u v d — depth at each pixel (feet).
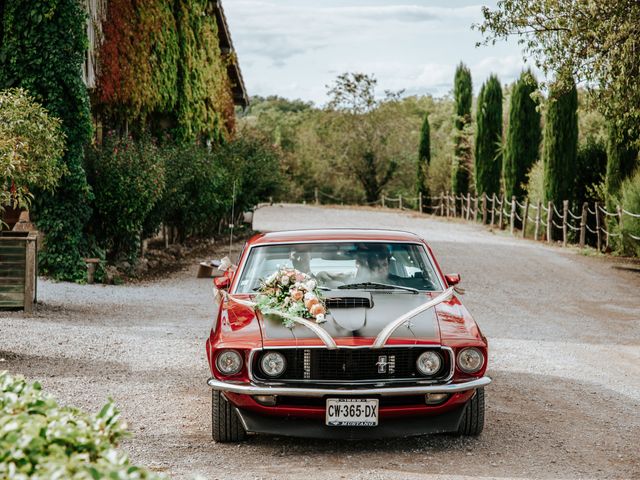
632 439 21.33
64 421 9.83
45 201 49.85
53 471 8.29
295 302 20.76
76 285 48.96
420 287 23.07
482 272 63.21
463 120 143.02
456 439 20.92
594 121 110.11
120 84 65.16
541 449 20.13
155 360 29.99
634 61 52.80
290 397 19.36
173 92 79.82
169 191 59.36
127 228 53.57
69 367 28.30
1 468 8.54
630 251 76.02
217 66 98.78
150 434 20.79
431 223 120.57
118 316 39.75
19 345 31.42
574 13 54.85
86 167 52.29
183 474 17.44
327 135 213.05
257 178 92.94
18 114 32.76
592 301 50.49
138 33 69.26
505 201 106.01
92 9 59.52
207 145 96.94
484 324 41.22
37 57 48.98
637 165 78.13
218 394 19.97
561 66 56.34
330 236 24.67
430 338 19.56
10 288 38.50
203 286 53.52
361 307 21.07
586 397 26.18
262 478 17.25
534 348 34.81
